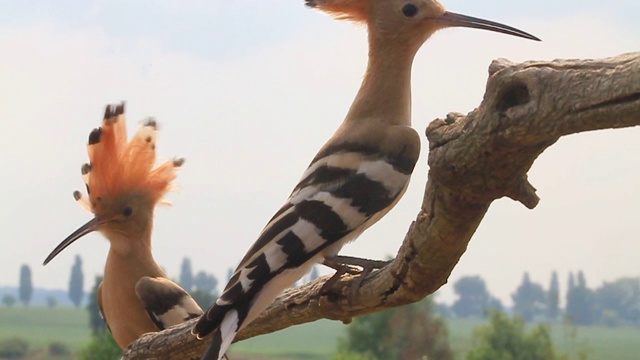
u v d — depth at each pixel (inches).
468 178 253.1
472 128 245.6
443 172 255.1
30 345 4264.3
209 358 295.9
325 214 322.0
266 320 346.0
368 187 330.3
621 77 217.8
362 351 1695.4
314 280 337.4
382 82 361.7
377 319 1696.6
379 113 358.0
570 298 3799.2
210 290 1376.7
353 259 318.0
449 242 274.5
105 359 1406.3
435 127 257.6
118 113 467.8
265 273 311.4
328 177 331.0
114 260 462.9
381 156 339.3
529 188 255.4
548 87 229.5
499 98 238.2
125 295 459.2
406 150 342.3
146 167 470.3
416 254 284.4
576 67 227.1
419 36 363.3
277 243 315.9
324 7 374.6
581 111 224.8
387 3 364.8
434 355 1683.1
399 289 301.3
